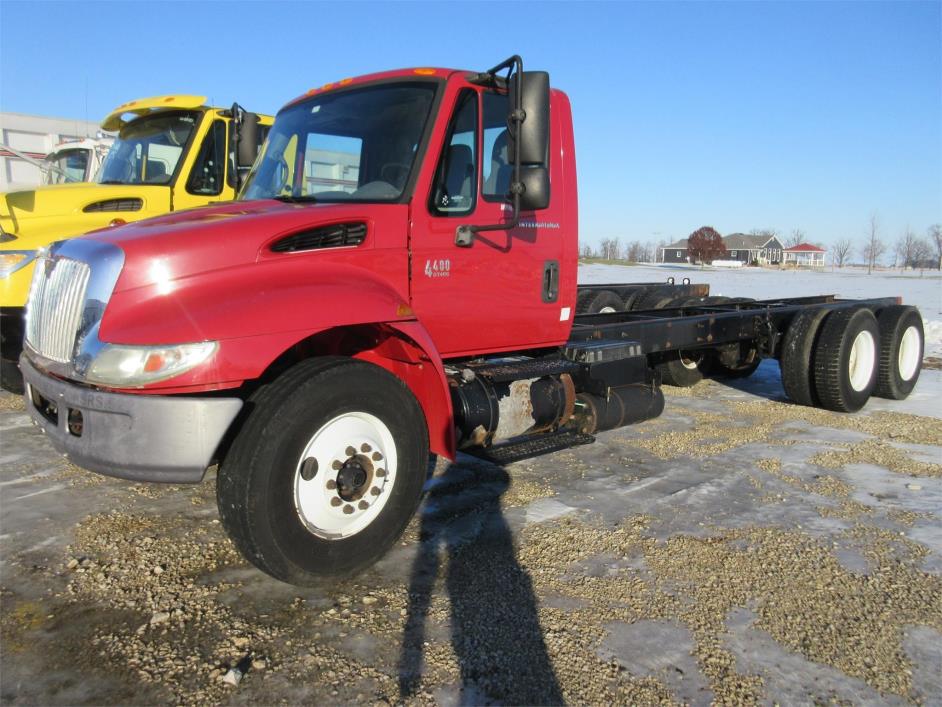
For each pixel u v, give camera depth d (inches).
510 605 132.4
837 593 138.8
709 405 308.5
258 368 122.6
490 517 174.9
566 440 190.7
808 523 173.6
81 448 122.2
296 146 175.8
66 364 128.5
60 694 104.6
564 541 160.7
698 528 169.5
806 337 290.8
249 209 150.6
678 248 4702.3
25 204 263.4
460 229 163.3
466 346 174.2
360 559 138.9
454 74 163.0
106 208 286.8
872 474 212.7
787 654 118.3
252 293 127.5
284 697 105.1
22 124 463.2
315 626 124.1
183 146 308.5
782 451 235.3
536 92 146.3
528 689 108.0
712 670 113.5
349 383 133.5
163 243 126.5
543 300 188.5
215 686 107.2
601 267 2207.2
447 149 161.0
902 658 117.9
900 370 323.3
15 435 235.1
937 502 189.8
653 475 208.8
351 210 146.6
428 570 146.3
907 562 152.9
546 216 186.9
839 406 287.3
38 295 145.8
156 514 172.4
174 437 117.4
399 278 154.6
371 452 139.2
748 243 4365.2
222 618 126.0
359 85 174.6
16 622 123.6
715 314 279.9
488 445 180.5
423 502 184.5
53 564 145.3
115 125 338.6
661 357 328.2
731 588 139.9
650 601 134.6
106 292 123.3
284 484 126.0
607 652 117.9
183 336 118.5
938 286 1384.1
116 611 127.7
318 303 131.3
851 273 2603.3
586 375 214.7
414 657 115.5
